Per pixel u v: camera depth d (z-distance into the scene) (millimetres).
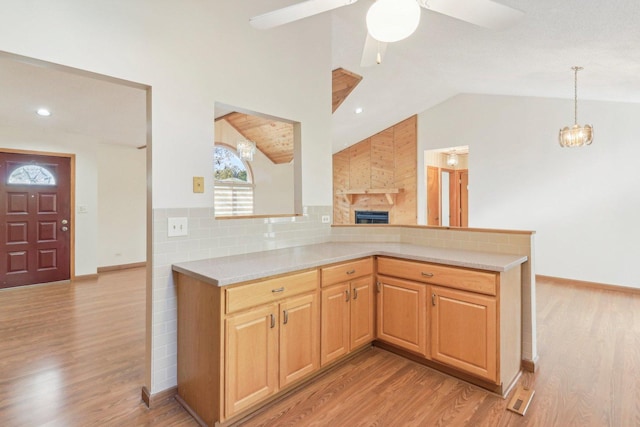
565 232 5078
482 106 5887
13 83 3045
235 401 1873
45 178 4949
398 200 7117
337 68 4367
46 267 4977
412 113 6707
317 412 2025
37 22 1670
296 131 3070
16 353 2748
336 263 2455
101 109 3857
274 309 2059
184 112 2221
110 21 1908
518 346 2428
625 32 2072
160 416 2002
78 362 2607
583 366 2531
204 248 2352
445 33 2750
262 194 7637
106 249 5914
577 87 3922
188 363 2078
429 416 1980
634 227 4535
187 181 2248
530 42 2525
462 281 2270
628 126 4547
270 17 1580
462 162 8344
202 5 2305
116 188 6012
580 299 4234
